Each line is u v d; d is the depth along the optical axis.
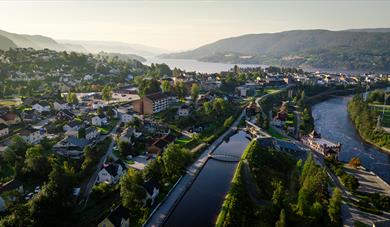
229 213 106.75
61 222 91.06
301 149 183.62
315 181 117.00
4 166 137.00
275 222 99.81
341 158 190.25
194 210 114.56
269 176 140.50
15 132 184.62
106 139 179.88
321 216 102.50
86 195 116.88
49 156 140.25
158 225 101.81
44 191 96.19
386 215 112.94
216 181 139.25
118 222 95.06
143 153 162.62
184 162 147.88
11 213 95.94
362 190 135.00
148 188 114.62
